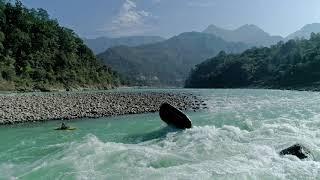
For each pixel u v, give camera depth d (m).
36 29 158.75
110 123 34.31
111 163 16.92
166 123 30.78
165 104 29.39
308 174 14.66
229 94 92.38
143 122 34.81
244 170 15.02
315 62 170.12
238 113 39.72
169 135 25.38
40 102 50.28
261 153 18.16
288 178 14.21
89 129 30.80
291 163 16.25
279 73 191.88
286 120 30.39
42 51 153.62
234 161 16.59
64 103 50.09
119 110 44.34
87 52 191.50
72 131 29.75
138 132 28.86
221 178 14.05
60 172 16.03
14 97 60.84
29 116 37.28
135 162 17.06
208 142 20.92
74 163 17.14
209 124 31.56
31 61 142.12
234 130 24.58
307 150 18.36
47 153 20.86
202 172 14.87
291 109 43.19
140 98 63.94
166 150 19.78
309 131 24.47
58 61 157.38
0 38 136.25
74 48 178.88
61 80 148.75
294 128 25.22
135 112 43.25
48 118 36.97
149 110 45.09
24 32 149.50
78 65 172.50
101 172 15.59
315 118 32.84
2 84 115.69
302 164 16.06
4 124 33.50
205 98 71.06
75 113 40.66
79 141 24.20
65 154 18.98
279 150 19.08
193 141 21.92
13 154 21.28
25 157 20.34
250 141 21.64
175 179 14.22
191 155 18.28
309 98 69.50
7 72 121.75
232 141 21.44
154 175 14.81
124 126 32.31
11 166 18.42
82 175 15.29
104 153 18.45
